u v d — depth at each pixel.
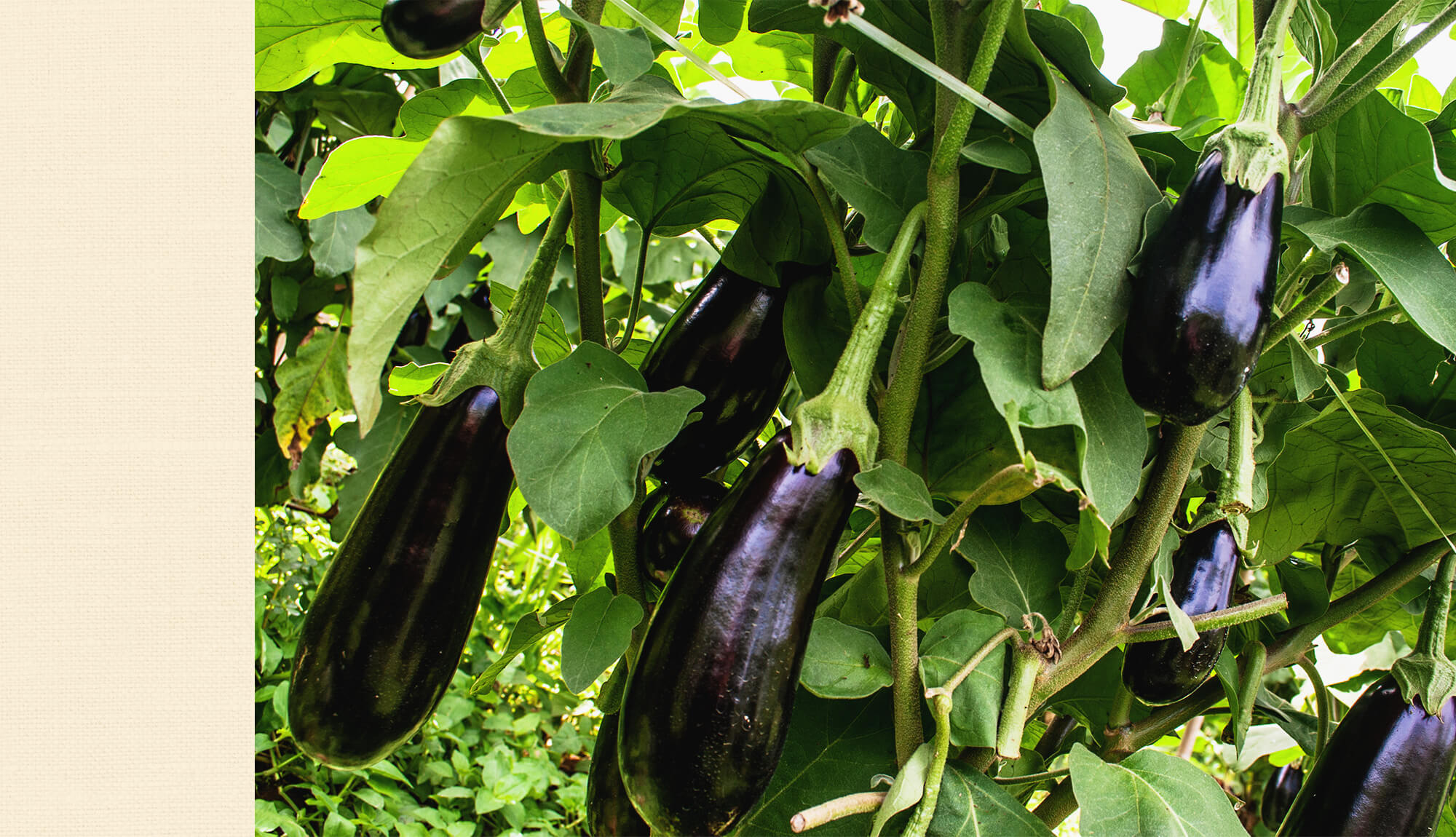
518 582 2.92
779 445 0.64
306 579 2.22
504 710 2.50
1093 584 0.90
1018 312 0.62
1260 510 0.85
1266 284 0.57
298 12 0.81
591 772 0.76
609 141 0.83
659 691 0.60
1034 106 0.69
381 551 0.66
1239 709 0.79
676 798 0.60
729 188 0.77
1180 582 0.75
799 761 0.75
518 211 1.08
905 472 0.63
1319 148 0.71
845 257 0.68
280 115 1.76
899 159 0.70
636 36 0.63
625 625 0.69
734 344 0.75
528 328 0.71
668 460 0.76
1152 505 0.70
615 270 2.05
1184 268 0.57
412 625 0.66
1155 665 0.73
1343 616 0.83
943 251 0.64
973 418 0.77
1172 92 0.92
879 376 0.70
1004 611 0.73
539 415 0.64
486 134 0.56
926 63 0.60
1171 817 0.65
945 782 0.67
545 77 0.71
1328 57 0.70
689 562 0.63
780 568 0.61
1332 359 0.93
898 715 0.68
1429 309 0.63
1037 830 0.66
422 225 0.57
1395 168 0.65
